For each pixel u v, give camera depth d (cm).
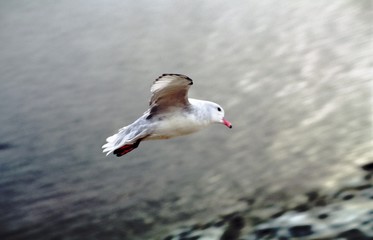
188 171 2091
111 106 2802
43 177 2231
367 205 1598
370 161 1817
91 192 2078
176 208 1884
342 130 2083
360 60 2653
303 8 3559
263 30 3434
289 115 2339
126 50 3575
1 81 3391
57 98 3019
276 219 1670
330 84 2509
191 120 1153
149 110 1145
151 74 3136
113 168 2212
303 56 2908
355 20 3127
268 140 2181
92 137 2508
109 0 4553
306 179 1845
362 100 2269
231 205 1823
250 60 3053
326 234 1527
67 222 1928
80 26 4147
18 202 2092
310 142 2072
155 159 2212
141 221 1859
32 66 3569
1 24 4428
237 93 2686
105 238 1820
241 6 3928
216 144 2233
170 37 3659
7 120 2828
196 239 1689
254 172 1981
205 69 3069
